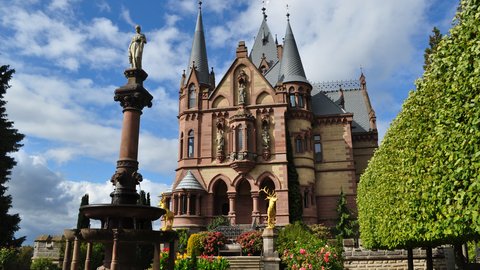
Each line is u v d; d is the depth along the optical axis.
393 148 16.41
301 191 43.97
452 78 10.44
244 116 43.56
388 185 17.08
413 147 13.61
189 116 45.94
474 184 8.63
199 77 48.28
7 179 27.42
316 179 47.38
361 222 27.42
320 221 45.81
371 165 22.20
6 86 28.58
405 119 14.60
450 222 10.40
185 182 42.44
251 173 42.91
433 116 11.85
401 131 15.17
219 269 20.41
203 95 46.38
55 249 26.20
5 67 28.64
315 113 50.09
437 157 11.17
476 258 31.05
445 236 11.91
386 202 17.48
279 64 52.75
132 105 16.47
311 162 45.53
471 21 9.41
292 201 42.41
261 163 43.03
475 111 9.11
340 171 47.25
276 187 42.03
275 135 43.84
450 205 10.45
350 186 46.44
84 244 21.86
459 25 10.25
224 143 44.47
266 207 43.34
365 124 55.53
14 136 28.44
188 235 36.47
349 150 47.78
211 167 43.75
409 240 15.15
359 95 59.22
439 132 10.57
